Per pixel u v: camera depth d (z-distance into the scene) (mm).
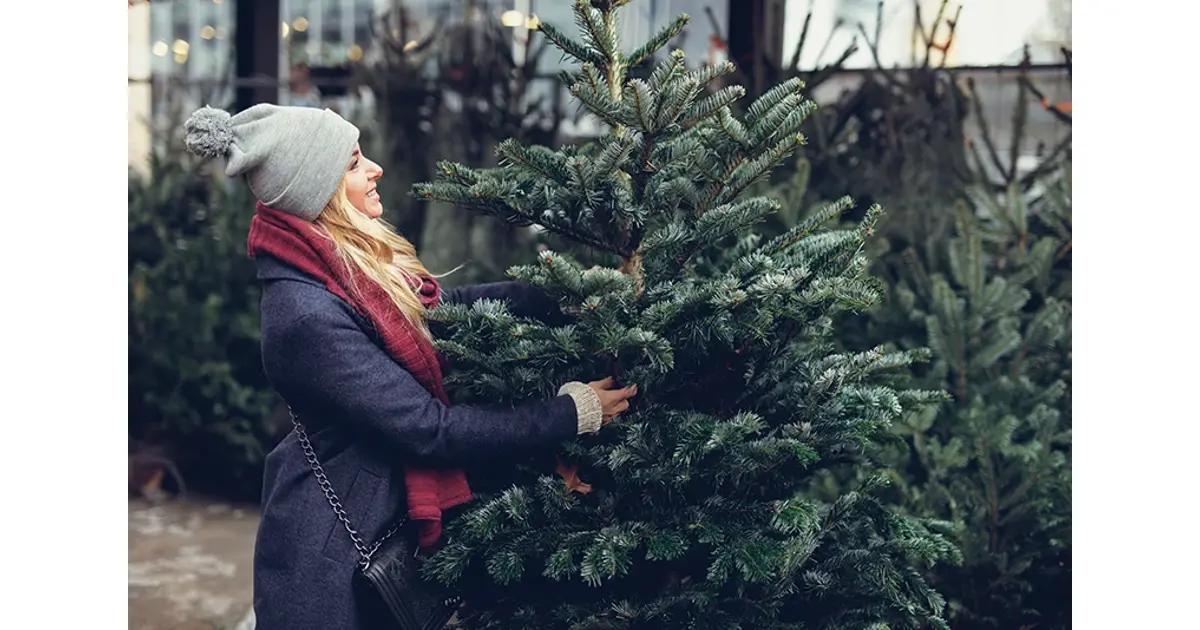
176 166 5590
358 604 2027
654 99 1873
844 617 2045
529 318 2092
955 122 3986
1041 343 3199
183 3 6852
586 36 2020
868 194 3842
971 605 2840
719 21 5027
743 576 1895
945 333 3195
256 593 2084
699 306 1905
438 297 2195
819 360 2107
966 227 3314
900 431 2943
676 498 2012
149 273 5148
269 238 2070
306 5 6949
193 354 5062
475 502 2076
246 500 5156
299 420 2088
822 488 2914
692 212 2027
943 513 2891
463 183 2137
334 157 2072
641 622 1976
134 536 4602
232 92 6367
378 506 2035
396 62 5316
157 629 3578
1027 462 2838
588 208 2021
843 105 4098
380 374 1980
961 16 4656
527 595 2090
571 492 2031
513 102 4992
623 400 2027
